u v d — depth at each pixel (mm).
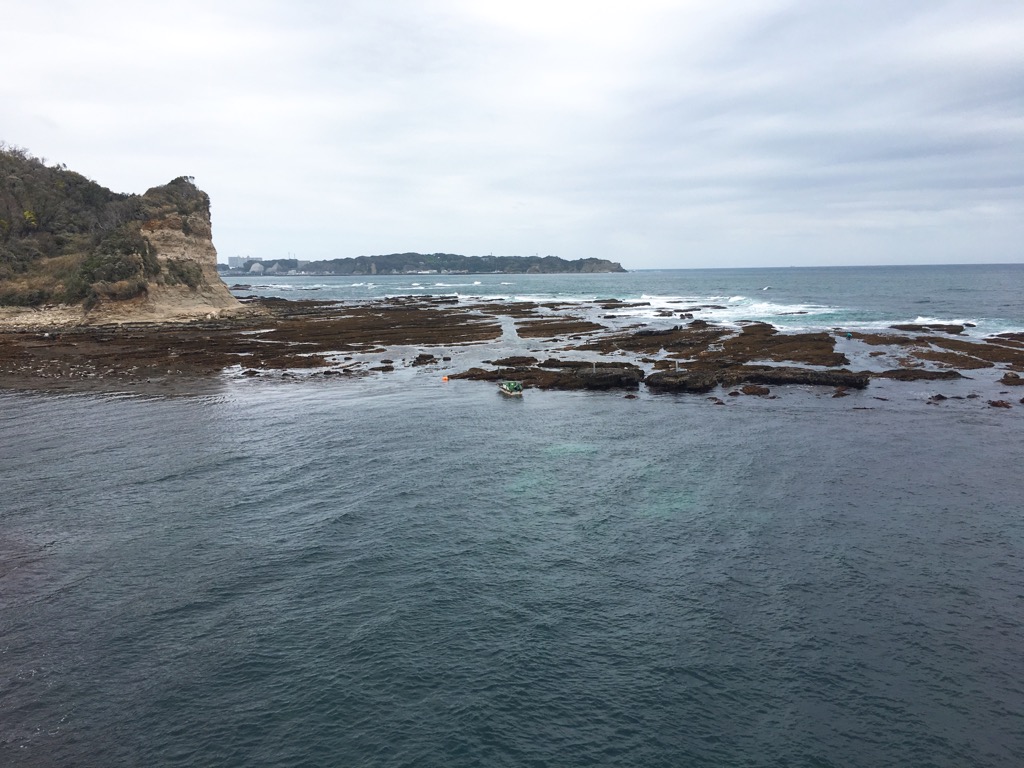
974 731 12023
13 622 15523
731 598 16359
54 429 32344
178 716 12516
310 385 43875
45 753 11578
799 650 14336
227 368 50562
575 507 21984
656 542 19406
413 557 18578
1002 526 20109
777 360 48312
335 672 13734
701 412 34812
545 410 35844
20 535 20078
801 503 22062
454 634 14992
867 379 40031
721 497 22688
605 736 11969
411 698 12961
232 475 25344
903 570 17594
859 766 11250
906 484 23625
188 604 16281
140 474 25562
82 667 13938
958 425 31125
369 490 23625
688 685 13273
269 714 12562
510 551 18906
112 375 47719
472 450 28344
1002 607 15828
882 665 13812
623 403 37344
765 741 11828
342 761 11414
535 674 13625
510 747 11719
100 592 16859
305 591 16844
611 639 14773
